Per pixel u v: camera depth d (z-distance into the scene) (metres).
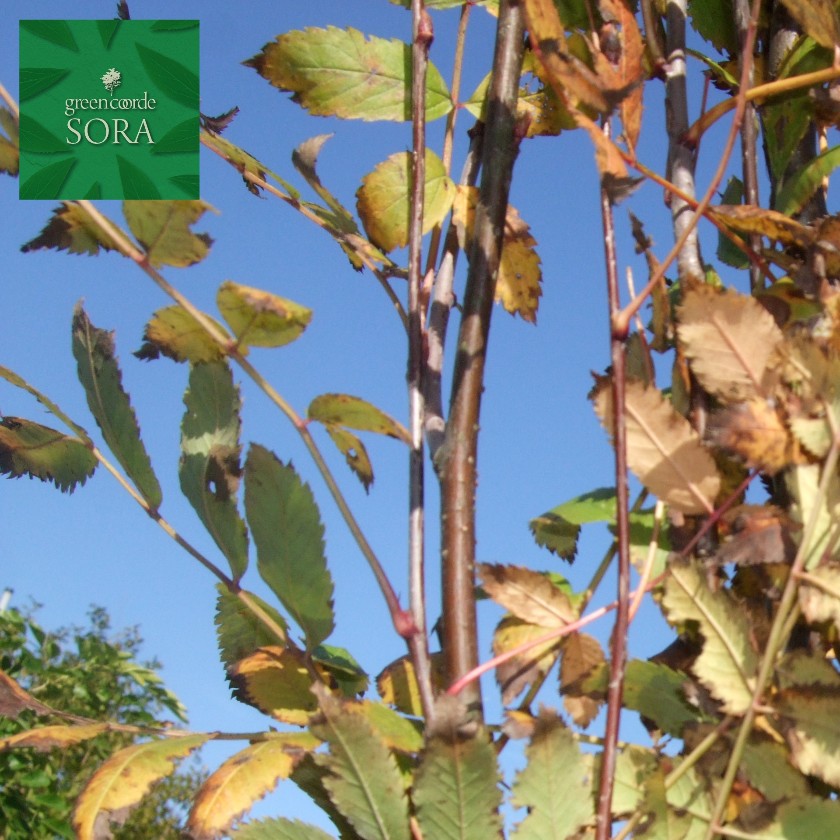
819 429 0.48
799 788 0.47
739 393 0.48
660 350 0.54
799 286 0.51
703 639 0.49
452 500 0.50
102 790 0.48
